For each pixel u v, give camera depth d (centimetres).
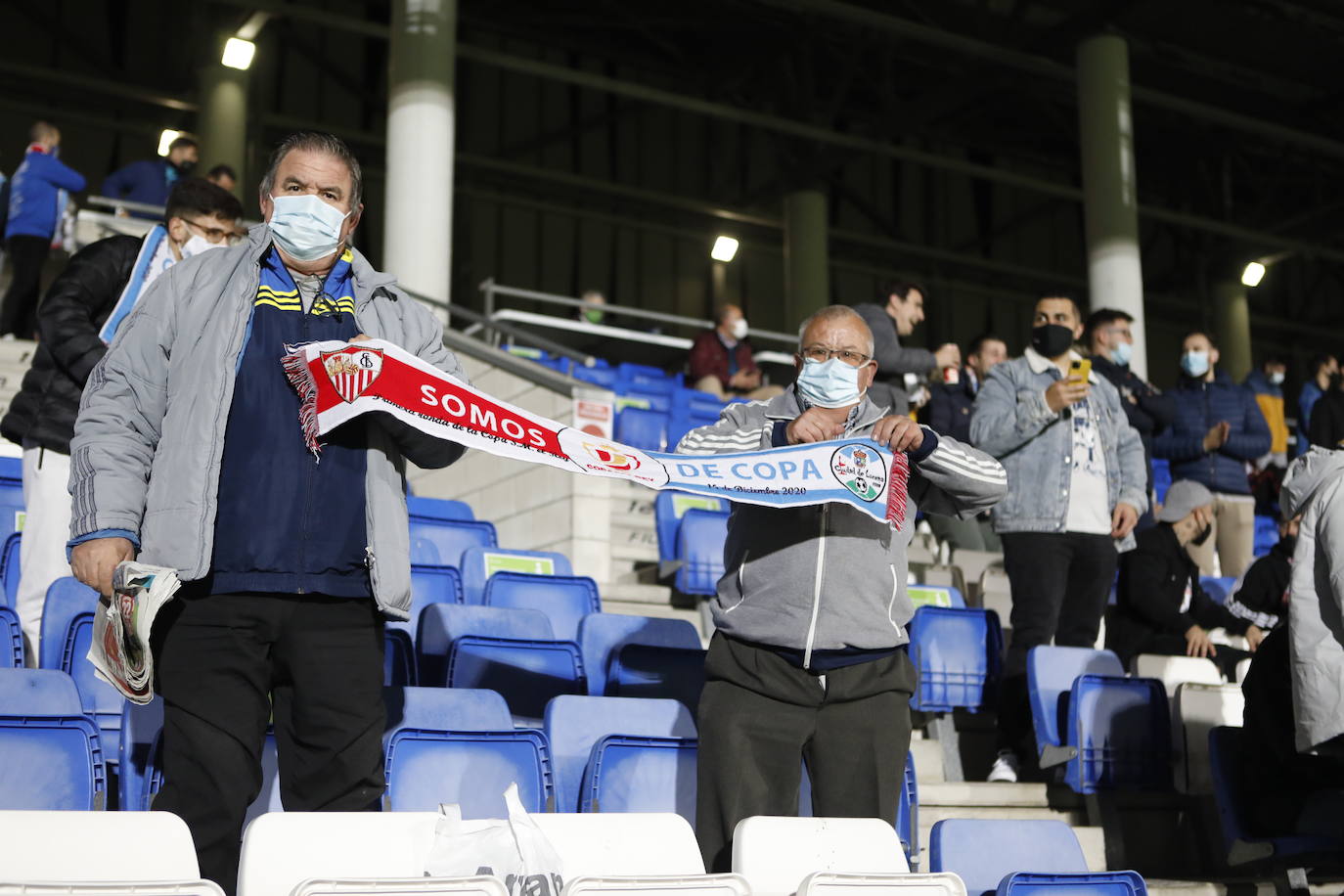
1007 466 481
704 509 643
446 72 1098
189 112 1730
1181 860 468
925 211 2211
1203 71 1648
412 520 543
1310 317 2409
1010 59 1484
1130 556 564
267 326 256
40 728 274
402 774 300
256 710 244
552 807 314
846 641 294
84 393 248
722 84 1931
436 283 1057
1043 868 337
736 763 293
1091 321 648
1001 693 474
